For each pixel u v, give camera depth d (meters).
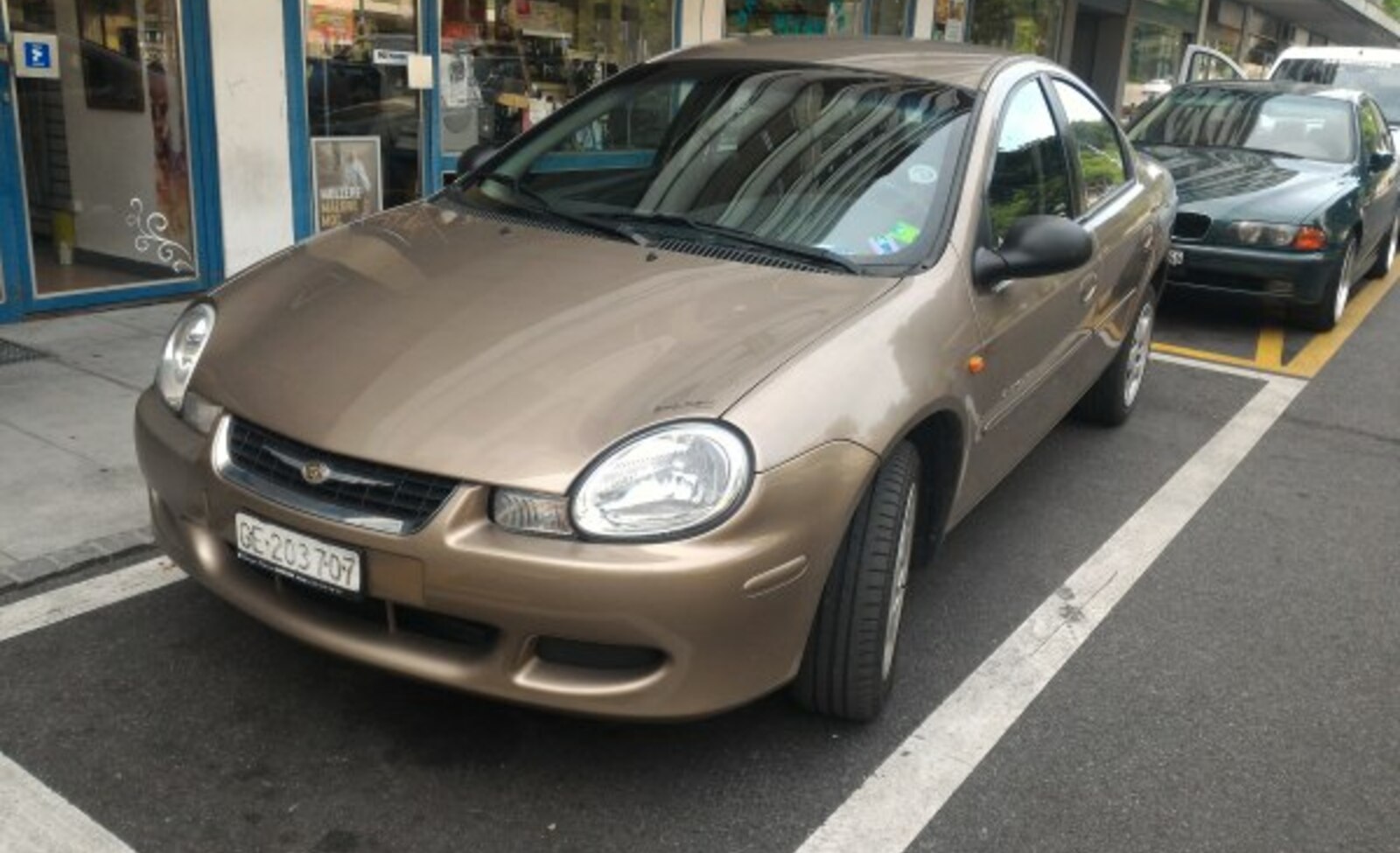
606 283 3.08
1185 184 7.85
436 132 7.63
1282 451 5.66
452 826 2.65
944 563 4.18
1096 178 4.81
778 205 3.49
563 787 2.80
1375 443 5.88
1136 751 3.13
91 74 6.06
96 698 3.02
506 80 8.09
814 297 3.04
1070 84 4.76
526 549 2.42
